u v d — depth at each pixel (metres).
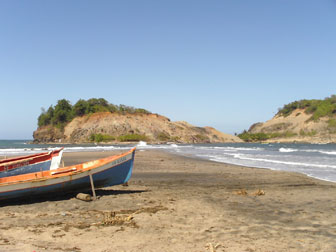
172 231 7.33
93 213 9.23
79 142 173.50
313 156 41.25
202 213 9.12
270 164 27.80
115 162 12.42
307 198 11.59
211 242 6.52
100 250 6.03
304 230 7.46
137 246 6.27
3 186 10.25
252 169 23.02
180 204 10.36
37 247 6.12
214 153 50.84
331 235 7.06
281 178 17.61
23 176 11.29
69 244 6.39
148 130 182.88
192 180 17.02
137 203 10.55
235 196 11.97
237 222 8.15
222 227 7.68
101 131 174.62
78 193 11.91
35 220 8.45
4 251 5.84
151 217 8.62
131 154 12.90
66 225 7.88
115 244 6.40
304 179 17.17
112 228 7.59
